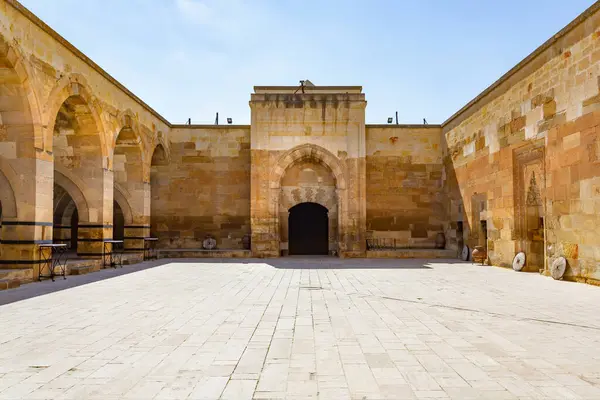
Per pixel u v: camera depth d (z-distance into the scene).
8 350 5.41
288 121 20.98
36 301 8.83
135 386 4.23
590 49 11.09
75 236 23.83
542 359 5.04
